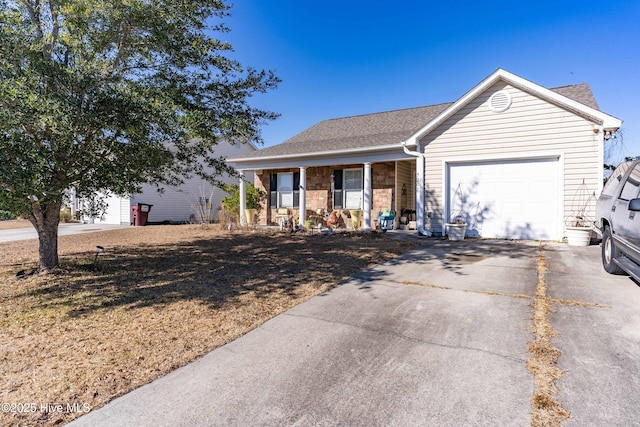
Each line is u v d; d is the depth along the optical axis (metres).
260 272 6.05
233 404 2.31
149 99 4.91
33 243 9.88
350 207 13.28
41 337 3.37
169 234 11.76
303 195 13.07
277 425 2.10
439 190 10.23
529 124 9.01
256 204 15.22
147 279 5.58
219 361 2.91
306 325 3.67
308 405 2.28
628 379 2.49
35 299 4.52
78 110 4.32
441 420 2.11
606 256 5.62
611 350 2.92
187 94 6.30
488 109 9.51
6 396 2.39
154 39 5.70
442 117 10.00
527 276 5.37
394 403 2.29
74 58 5.25
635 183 4.80
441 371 2.68
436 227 10.27
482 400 2.30
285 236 10.93
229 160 14.22
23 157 4.31
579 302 4.11
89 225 17.06
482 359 2.85
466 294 4.56
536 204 9.03
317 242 9.49
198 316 3.95
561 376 2.55
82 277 5.64
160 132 5.45
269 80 6.96
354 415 2.17
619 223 4.96
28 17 5.31
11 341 3.28
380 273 5.85
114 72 5.62
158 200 18.88
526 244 8.40
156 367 2.81
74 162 5.02
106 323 3.73
